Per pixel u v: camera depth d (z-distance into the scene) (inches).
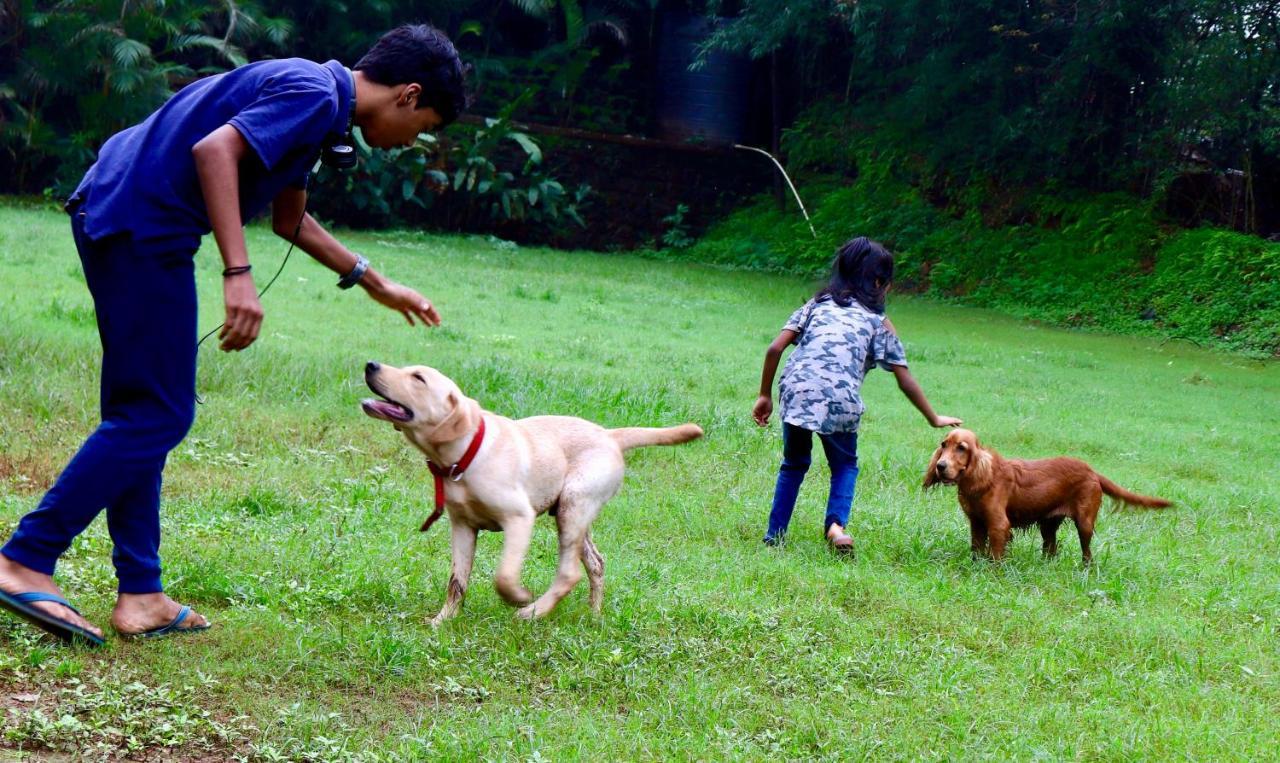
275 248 745.0
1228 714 161.3
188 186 139.5
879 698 159.5
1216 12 798.5
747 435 334.6
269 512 221.3
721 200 1142.3
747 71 1142.3
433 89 150.3
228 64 1023.0
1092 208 877.8
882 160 1015.0
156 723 127.7
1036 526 279.7
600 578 185.5
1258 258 776.3
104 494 141.0
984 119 936.3
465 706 144.7
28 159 939.3
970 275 903.1
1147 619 203.0
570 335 530.9
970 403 453.7
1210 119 816.9
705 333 597.9
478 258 859.4
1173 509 299.0
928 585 213.9
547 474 174.9
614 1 1145.4
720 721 146.1
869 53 964.0
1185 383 576.7
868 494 289.3
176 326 140.8
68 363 318.3
